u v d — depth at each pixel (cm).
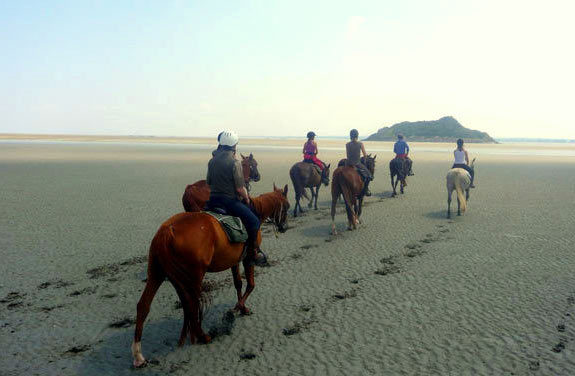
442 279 745
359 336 539
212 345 520
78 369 465
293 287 712
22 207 1437
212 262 507
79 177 2386
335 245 972
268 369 464
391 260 856
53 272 788
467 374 451
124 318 596
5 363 476
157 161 3862
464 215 1312
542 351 498
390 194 1791
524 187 1989
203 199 566
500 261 844
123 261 856
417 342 522
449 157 4969
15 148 6806
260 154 5572
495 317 591
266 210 607
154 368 468
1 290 698
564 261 840
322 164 1425
